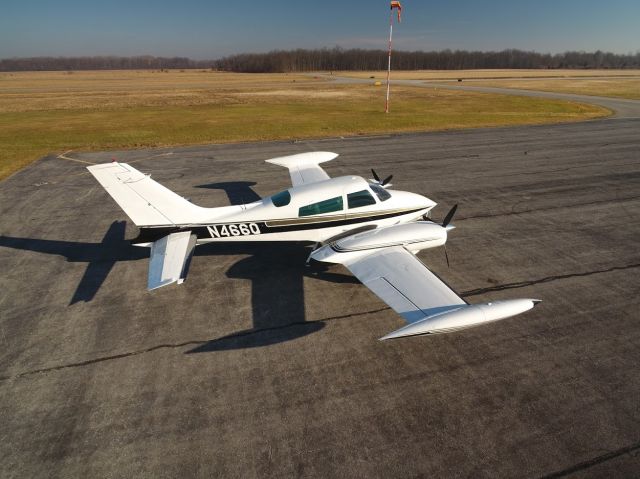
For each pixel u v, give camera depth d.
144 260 11.67
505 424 6.09
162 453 5.78
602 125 33.00
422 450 5.71
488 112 41.78
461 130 32.31
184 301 9.58
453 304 7.09
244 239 10.41
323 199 10.25
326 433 6.03
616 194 16.34
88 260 11.69
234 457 5.69
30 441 6.00
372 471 5.43
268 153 24.92
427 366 7.36
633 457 5.52
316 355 7.70
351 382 7.01
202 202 16.42
